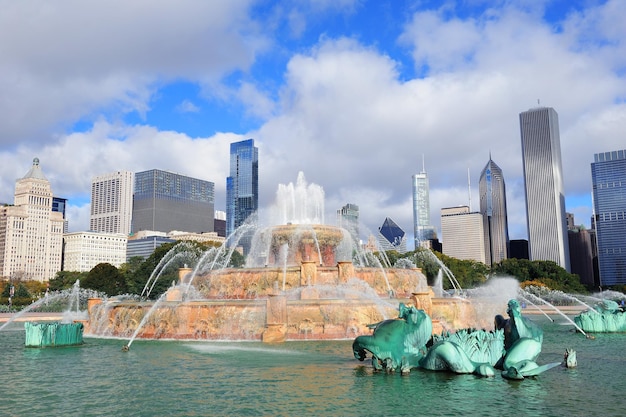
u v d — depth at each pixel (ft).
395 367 61.98
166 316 103.14
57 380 58.29
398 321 65.72
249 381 56.49
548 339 103.60
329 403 46.09
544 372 60.90
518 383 54.44
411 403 45.91
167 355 77.82
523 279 417.69
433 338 65.46
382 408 44.19
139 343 95.09
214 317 100.83
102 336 108.99
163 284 301.02
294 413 42.68
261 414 42.57
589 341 99.55
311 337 97.40
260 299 107.86
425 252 368.07
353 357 73.97
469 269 407.03
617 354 78.95
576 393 49.67
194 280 128.06
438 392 50.21
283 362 69.82
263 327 98.37
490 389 51.49
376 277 125.49
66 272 506.89
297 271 117.29
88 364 69.72
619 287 503.61
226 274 121.90
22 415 42.96
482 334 63.52
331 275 118.01
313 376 59.11
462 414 42.22
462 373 59.31
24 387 54.44
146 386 54.49
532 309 240.53
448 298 117.29
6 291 458.50
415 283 131.03
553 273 415.03
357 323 98.89
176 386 54.29
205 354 78.54
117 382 56.80
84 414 43.21
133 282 328.29
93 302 117.70
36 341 89.97
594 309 138.21
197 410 44.11
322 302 99.60
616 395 48.88
